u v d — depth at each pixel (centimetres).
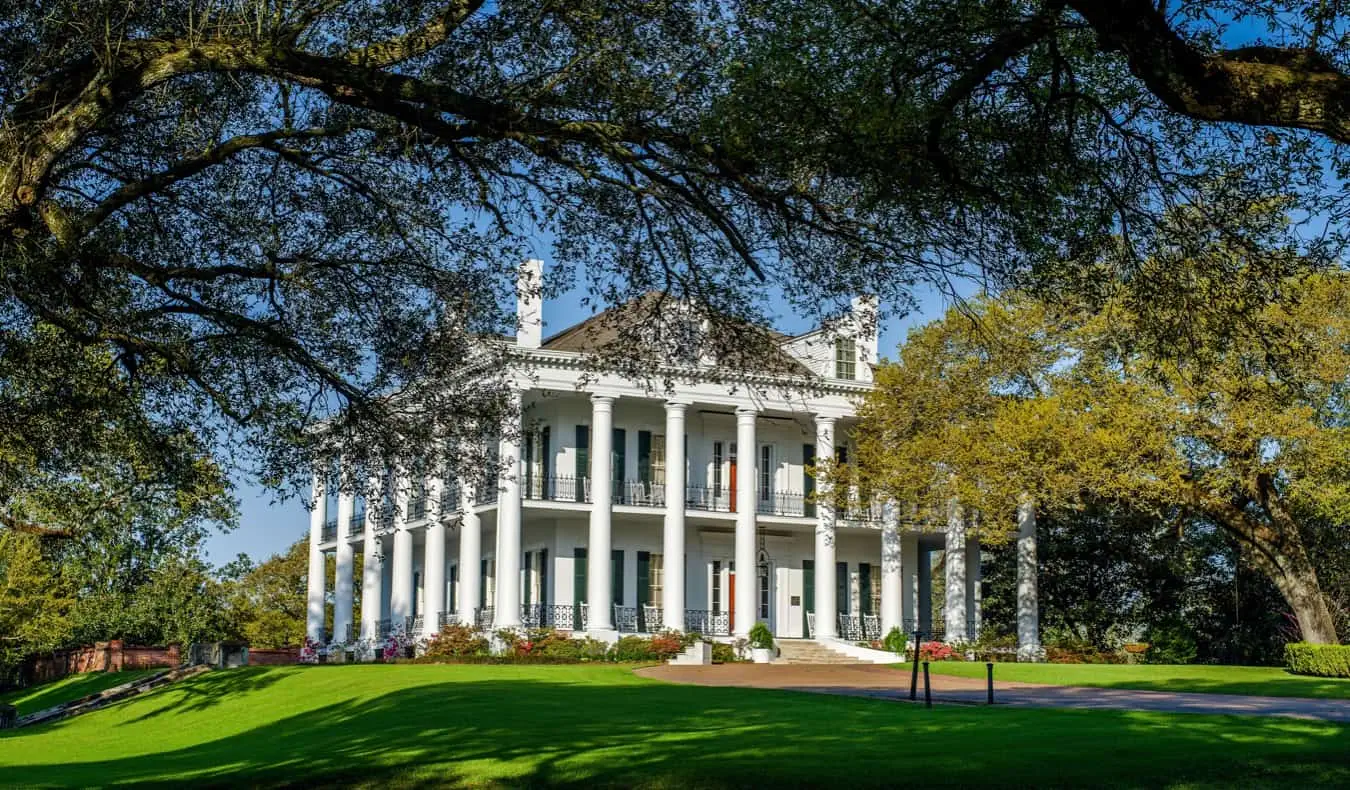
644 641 4325
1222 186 1204
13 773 1898
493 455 1612
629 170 1223
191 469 1573
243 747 2358
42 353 1438
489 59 1262
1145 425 3672
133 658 5316
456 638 4269
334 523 5788
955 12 1083
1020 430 3794
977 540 5362
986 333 1380
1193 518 5003
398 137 1293
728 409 4866
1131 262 1216
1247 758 1584
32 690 5122
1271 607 5431
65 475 1680
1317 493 3656
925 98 1090
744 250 1166
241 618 7412
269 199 1520
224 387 1533
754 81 1062
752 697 2694
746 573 4669
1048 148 1155
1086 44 1165
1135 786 1421
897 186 1098
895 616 4931
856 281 1264
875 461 4453
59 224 1134
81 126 1026
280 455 1563
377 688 3077
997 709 2352
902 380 4338
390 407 1559
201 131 1448
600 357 1402
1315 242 1198
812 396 4834
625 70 1198
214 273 1403
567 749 1806
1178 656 4766
